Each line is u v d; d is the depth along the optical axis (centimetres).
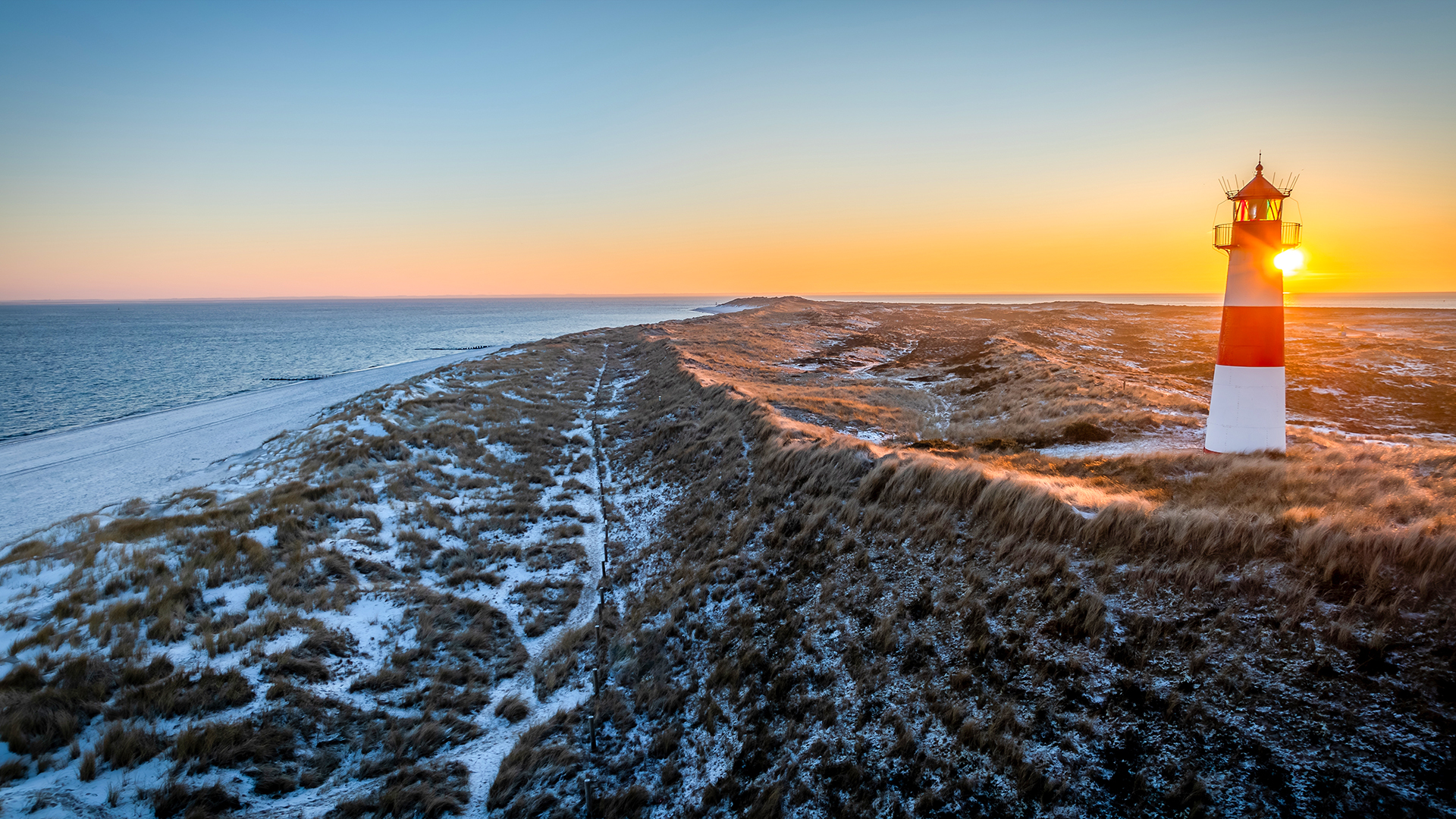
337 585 1393
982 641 891
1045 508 1064
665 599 1379
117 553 1405
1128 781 655
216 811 813
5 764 827
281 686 1034
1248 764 624
